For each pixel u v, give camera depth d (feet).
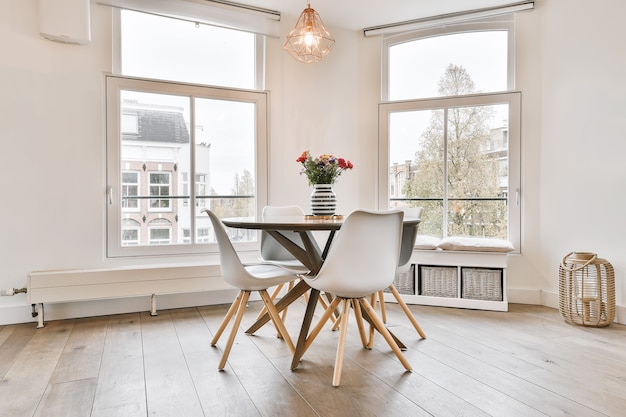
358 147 12.76
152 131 10.49
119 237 10.09
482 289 10.39
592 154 9.68
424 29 12.17
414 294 11.02
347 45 12.65
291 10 11.57
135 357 7.02
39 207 9.25
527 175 11.10
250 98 11.56
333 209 8.03
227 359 6.87
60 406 5.27
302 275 7.00
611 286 8.97
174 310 10.28
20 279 9.11
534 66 10.98
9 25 8.92
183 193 10.84
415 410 5.15
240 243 11.52
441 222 12.09
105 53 9.84
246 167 11.62
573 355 7.10
